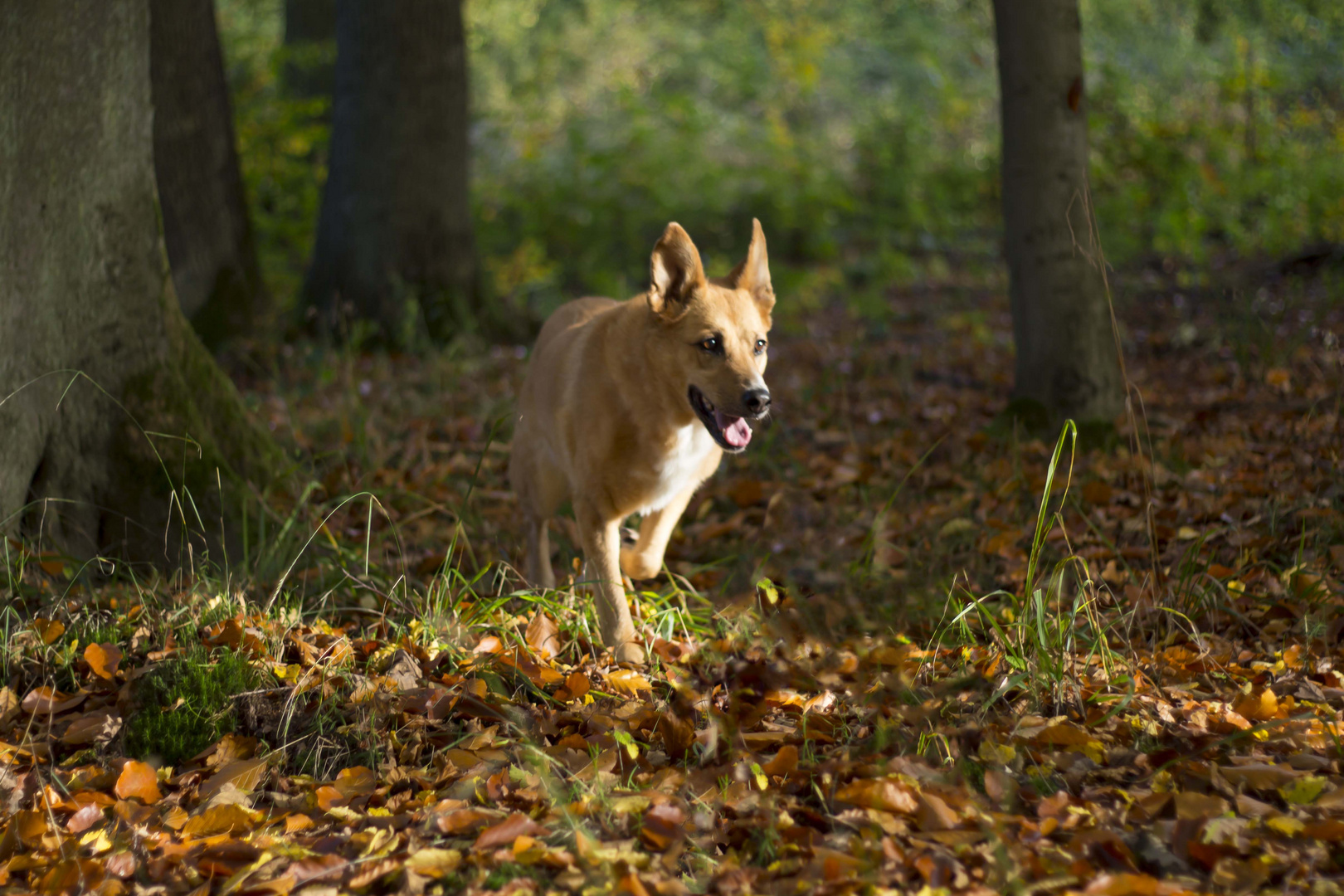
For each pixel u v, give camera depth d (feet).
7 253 13.87
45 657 12.10
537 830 8.93
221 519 16.05
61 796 9.95
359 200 35.06
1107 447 21.58
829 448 24.48
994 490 19.54
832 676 12.68
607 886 8.09
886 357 33.37
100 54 14.60
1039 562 16.05
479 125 66.44
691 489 15.62
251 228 35.04
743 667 12.14
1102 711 10.96
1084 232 21.66
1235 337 28.07
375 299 35.01
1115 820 8.79
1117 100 51.65
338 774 10.55
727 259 53.11
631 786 9.86
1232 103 50.80
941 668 12.41
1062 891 7.73
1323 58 50.96
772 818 8.97
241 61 46.75
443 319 35.32
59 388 14.76
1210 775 9.43
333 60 47.29
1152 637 13.65
